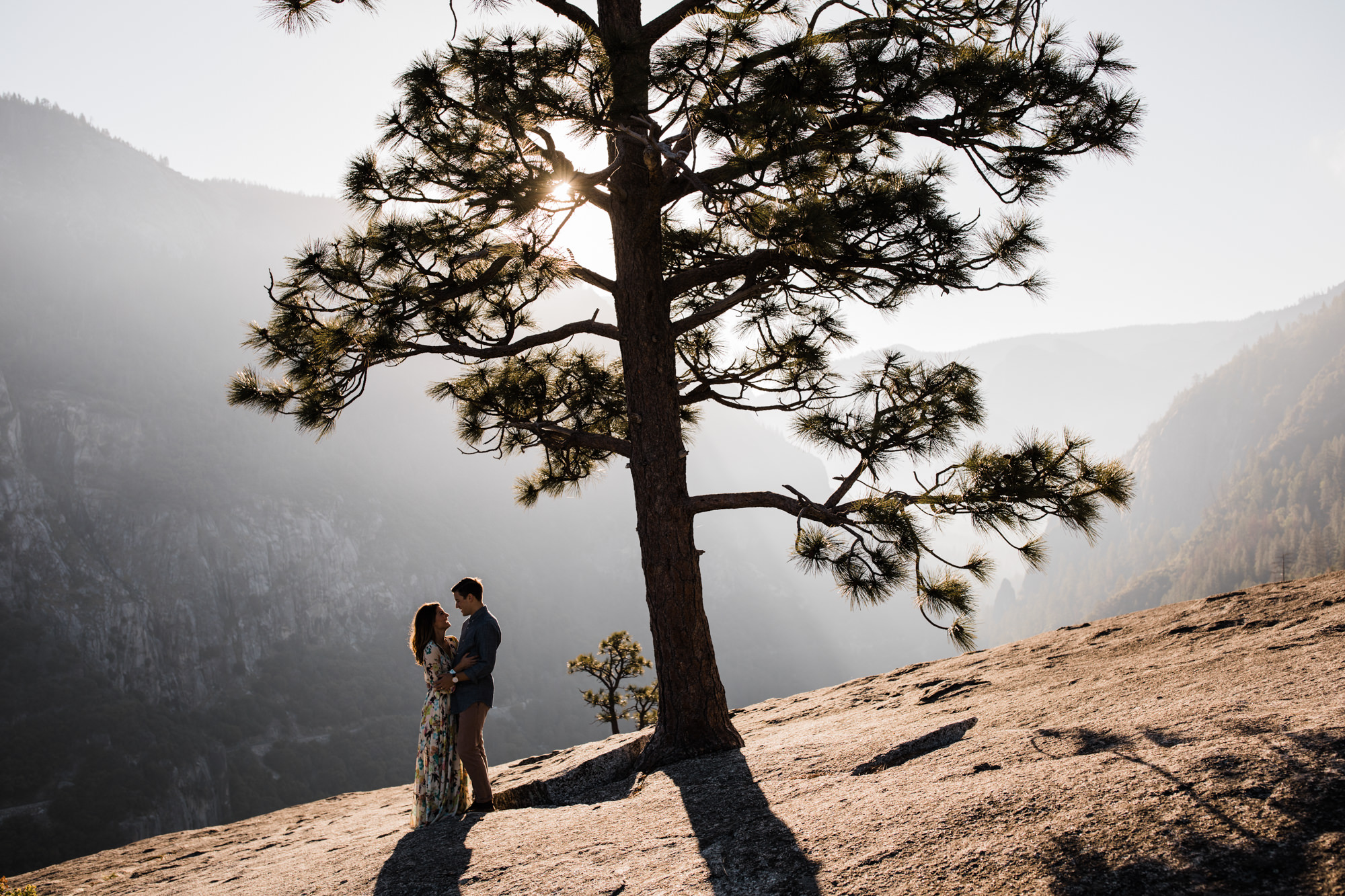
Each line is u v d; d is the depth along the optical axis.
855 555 5.79
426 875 4.18
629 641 21.05
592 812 5.00
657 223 6.89
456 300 7.27
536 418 8.71
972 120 6.05
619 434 9.36
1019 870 2.57
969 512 5.54
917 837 3.06
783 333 8.79
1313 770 2.68
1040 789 3.19
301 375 6.89
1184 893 2.23
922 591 5.46
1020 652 7.97
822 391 8.16
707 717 6.47
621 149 6.14
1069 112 5.93
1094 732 3.89
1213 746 3.15
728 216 6.35
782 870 3.11
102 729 112.31
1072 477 5.26
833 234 5.33
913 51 5.63
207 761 117.62
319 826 8.55
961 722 4.97
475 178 5.72
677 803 4.70
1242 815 2.54
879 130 6.83
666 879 3.34
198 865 7.37
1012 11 6.38
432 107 6.22
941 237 6.06
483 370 9.05
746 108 5.28
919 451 6.04
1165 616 7.14
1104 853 2.53
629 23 6.86
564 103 5.59
